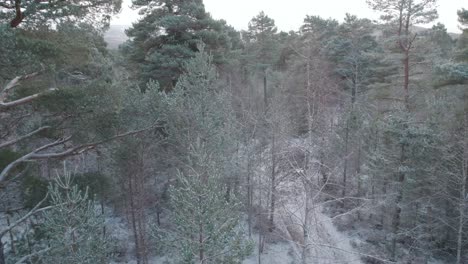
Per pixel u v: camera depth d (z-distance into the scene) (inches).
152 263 696.4
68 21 412.2
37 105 450.9
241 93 1208.2
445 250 791.1
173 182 778.8
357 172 906.7
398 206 681.6
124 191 683.4
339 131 904.3
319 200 725.3
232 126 761.0
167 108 608.7
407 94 714.8
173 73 857.5
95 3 444.1
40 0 384.2
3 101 438.3
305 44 1279.5
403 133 665.0
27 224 609.3
